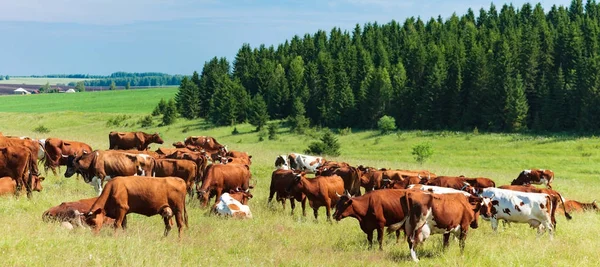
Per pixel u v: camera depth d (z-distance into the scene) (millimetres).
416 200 13453
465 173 41969
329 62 141500
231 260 12266
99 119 117750
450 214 13555
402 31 183750
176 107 127938
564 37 119812
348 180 22562
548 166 61688
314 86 129000
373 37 179250
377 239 15734
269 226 17109
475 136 86938
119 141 31859
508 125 90875
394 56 151375
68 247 11609
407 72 136375
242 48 173000
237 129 107750
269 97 126625
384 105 106500
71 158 19766
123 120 118125
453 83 99875
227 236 15062
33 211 16016
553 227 17391
